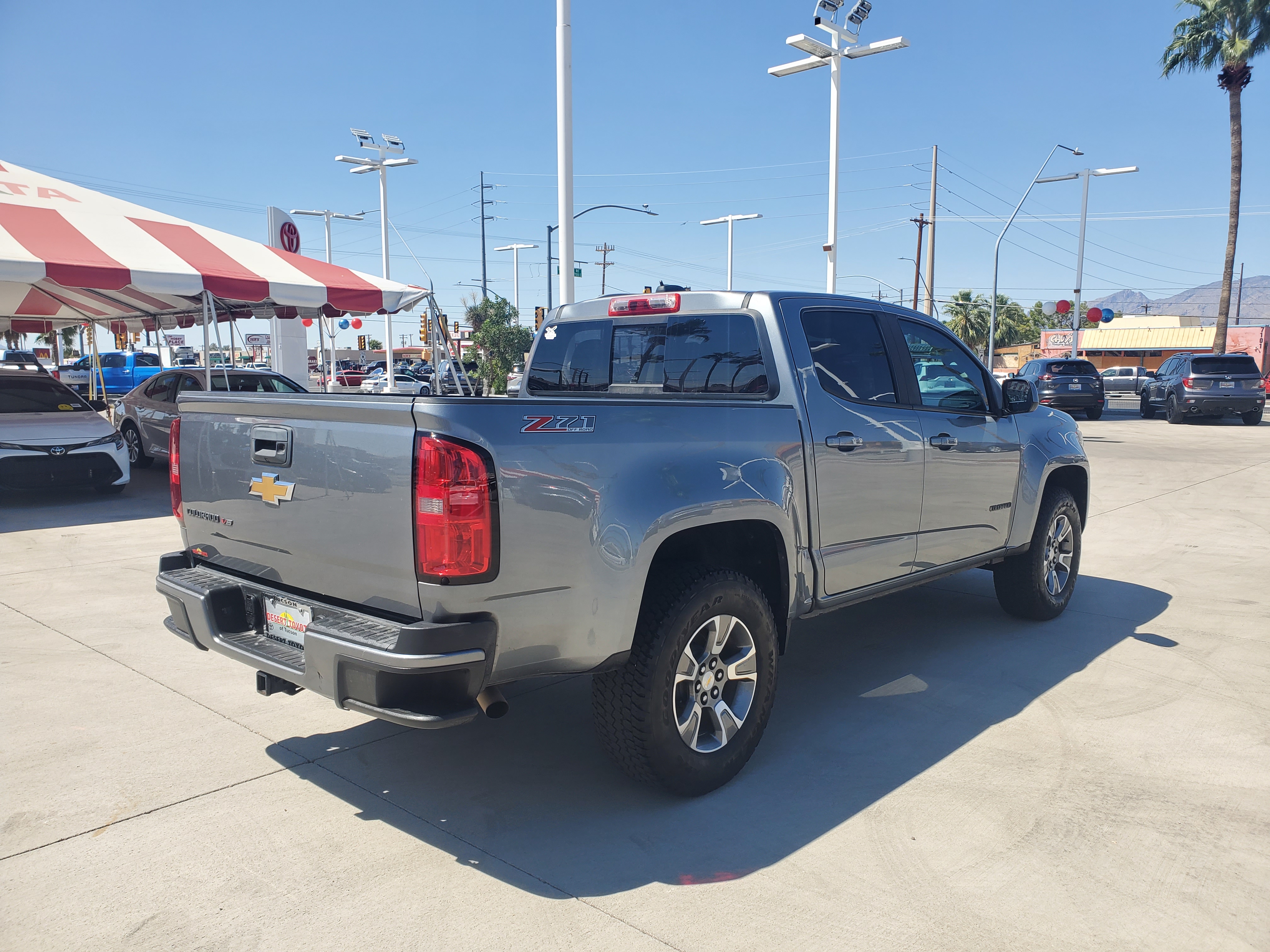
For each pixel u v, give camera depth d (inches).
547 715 162.6
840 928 98.4
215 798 129.0
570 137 434.6
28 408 423.2
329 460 113.0
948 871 109.7
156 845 116.0
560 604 110.6
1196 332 2455.7
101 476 406.3
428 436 101.7
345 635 104.5
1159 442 686.5
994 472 191.3
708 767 129.0
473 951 94.7
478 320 1720.0
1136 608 232.8
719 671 131.5
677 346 165.5
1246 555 296.5
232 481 130.3
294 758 142.7
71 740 148.8
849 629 215.3
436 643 100.0
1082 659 191.3
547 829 120.7
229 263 443.5
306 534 117.7
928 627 216.1
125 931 97.8
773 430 139.8
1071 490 231.6
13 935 96.9
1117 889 105.5
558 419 110.7
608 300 178.5
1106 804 126.6
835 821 122.5
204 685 174.9
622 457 116.9
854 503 155.3
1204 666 186.2
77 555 296.5
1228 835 118.0
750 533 141.2
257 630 127.3
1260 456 584.7
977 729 154.3
